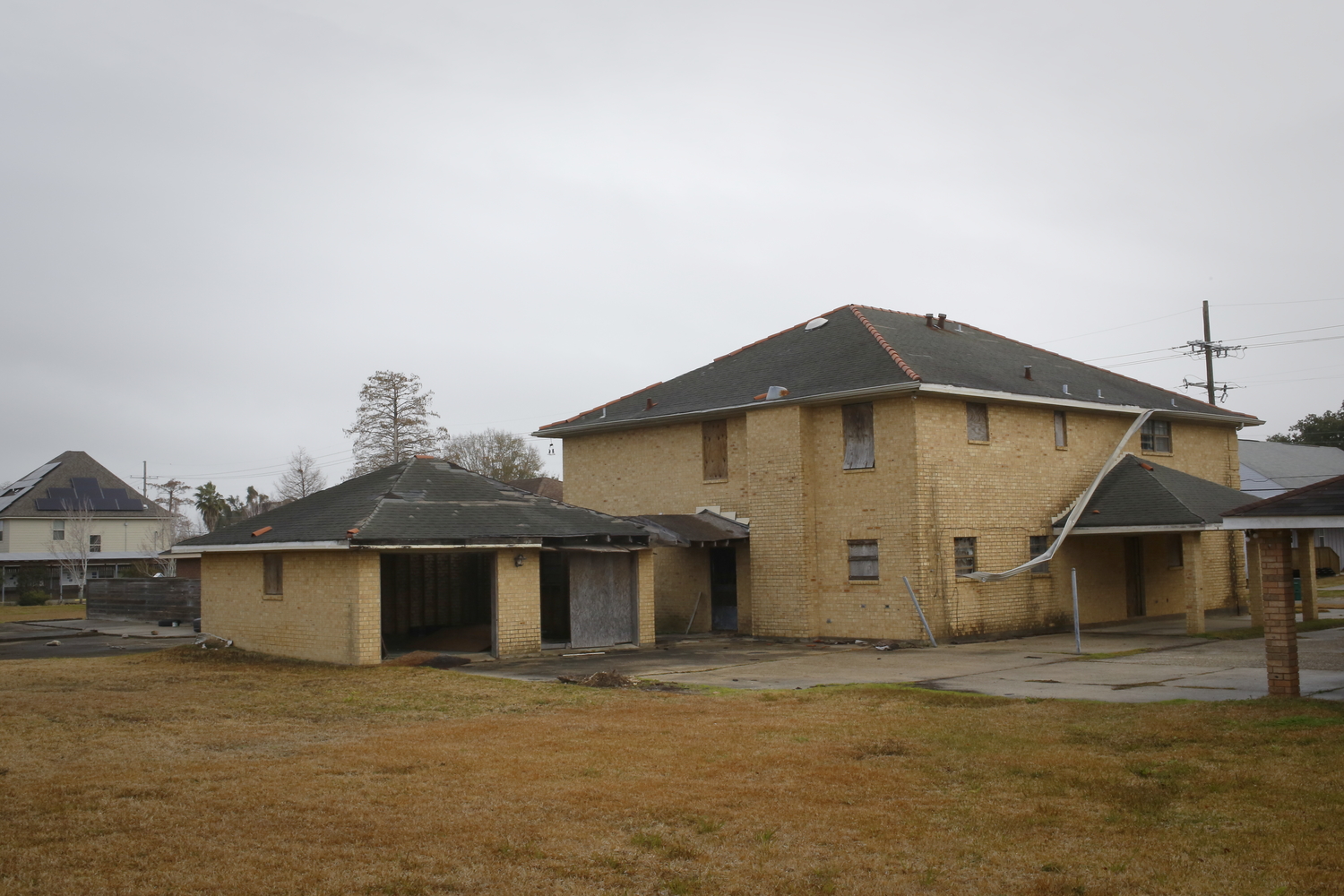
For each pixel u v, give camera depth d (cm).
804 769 964
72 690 1589
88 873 671
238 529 2342
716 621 2733
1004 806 828
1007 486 2506
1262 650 1972
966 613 2347
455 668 1931
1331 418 7319
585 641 2233
